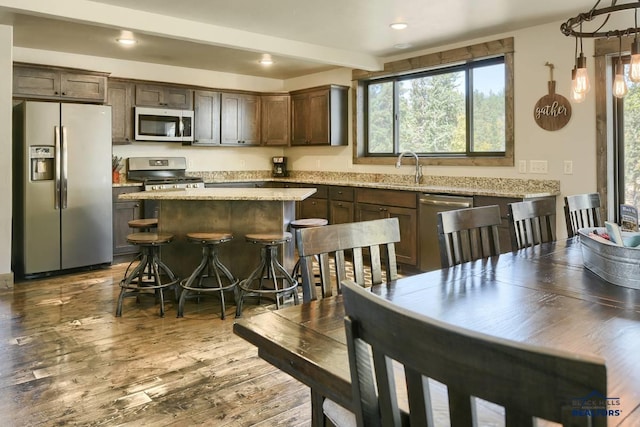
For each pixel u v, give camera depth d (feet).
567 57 13.71
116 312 11.87
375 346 2.58
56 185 15.47
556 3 12.23
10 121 13.99
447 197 14.83
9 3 10.78
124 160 19.60
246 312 12.08
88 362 8.99
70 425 6.84
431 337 2.23
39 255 15.29
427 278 6.08
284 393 7.86
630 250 5.52
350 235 5.86
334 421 4.37
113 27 12.50
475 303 5.00
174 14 12.97
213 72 21.56
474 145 16.70
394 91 19.26
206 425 6.88
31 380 8.24
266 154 24.00
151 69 19.86
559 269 6.57
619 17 12.60
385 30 14.70
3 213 14.03
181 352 9.51
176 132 19.85
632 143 13.08
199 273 12.21
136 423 6.91
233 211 13.19
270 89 23.47
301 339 4.07
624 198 13.32
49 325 11.00
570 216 9.55
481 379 2.07
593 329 4.24
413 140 18.81
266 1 12.02
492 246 7.96
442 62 16.72
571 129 13.76
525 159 14.87
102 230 16.56
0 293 13.61
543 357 1.88
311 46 16.34
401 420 2.72
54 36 15.47
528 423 1.96
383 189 16.85
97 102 17.17
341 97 20.61
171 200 13.14
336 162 21.50
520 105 14.87
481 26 14.33
